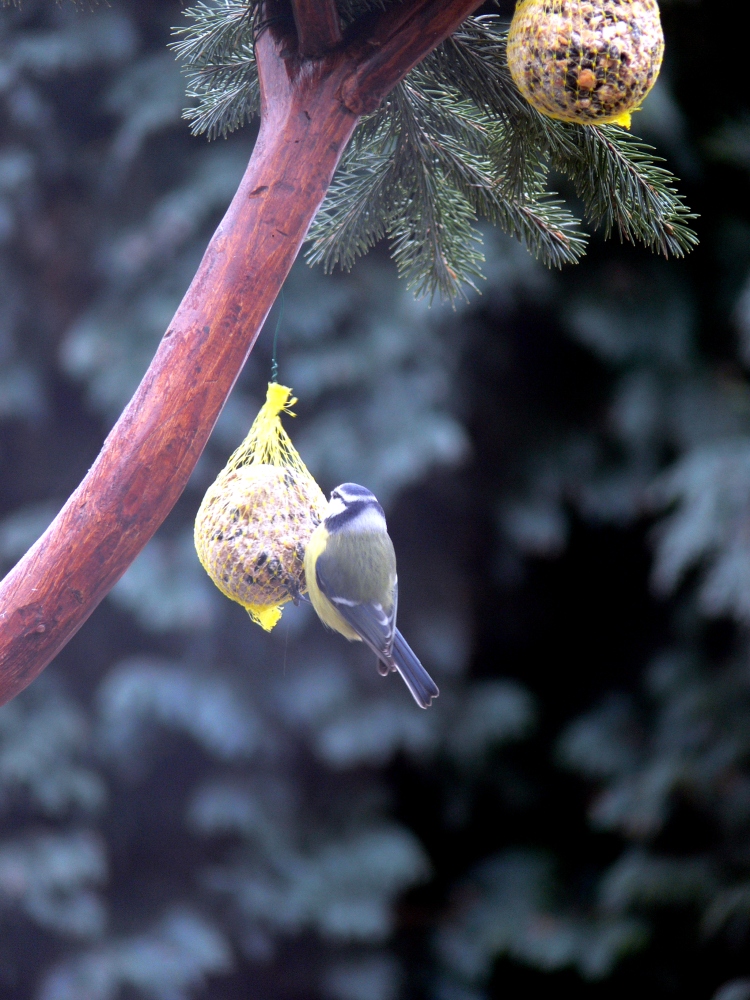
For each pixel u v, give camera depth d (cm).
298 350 1054
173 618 992
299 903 1057
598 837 1247
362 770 1180
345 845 1112
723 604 956
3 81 1002
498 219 388
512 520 1166
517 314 1150
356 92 300
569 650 1301
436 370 1064
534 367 1209
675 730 1094
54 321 1103
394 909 1227
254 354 1044
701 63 1110
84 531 295
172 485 300
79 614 301
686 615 1155
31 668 302
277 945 1123
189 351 296
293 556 433
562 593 1302
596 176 356
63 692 1048
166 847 1105
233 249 299
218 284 298
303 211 302
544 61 285
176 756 1100
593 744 1172
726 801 1055
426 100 361
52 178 1064
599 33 280
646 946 1105
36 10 1005
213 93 391
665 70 1074
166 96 990
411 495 1184
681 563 959
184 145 1043
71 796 1010
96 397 1025
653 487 1083
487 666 1304
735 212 1136
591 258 1135
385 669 498
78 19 996
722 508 951
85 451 1131
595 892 1191
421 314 1038
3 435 1119
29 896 962
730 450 996
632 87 286
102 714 1044
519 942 1141
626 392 1127
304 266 1039
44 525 1034
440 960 1167
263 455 466
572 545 1288
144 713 1055
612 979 1161
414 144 375
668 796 1093
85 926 985
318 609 476
